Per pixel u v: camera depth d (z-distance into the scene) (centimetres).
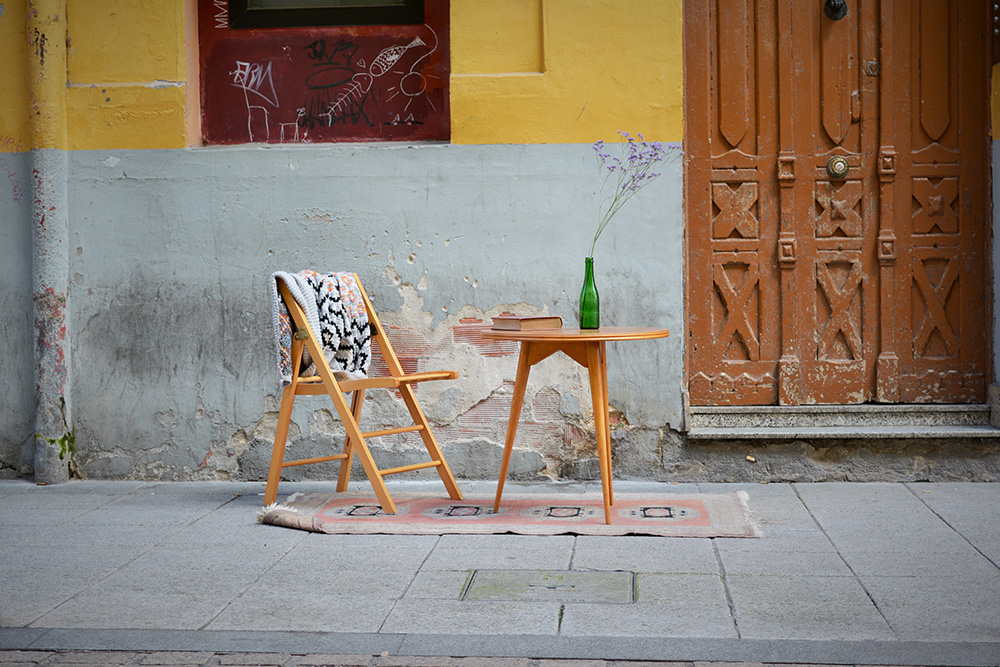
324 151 502
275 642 277
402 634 281
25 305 511
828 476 486
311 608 305
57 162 505
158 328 510
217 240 507
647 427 492
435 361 502
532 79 490
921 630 280
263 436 509
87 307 510
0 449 512
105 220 510
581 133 490
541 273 494
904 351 499
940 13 491
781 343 502
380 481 427
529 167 493
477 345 499
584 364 409
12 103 510
